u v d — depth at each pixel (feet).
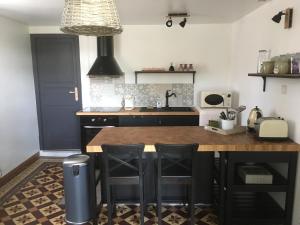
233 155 7.93
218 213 8.72
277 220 8.30
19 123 13.76
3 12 11.46
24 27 14.44
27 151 14.58
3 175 12.19
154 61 15.39
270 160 7.91
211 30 15.01
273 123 8.05
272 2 9.52
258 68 10.34
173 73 15.43
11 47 13.08
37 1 9.62
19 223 8.98
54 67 15.43
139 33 15.15
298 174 7.91
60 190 11.43
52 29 15.08
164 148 7.41
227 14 12.32
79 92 15.66
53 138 16.14
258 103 10.85
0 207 10.04
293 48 8.01
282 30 8.72
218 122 9.64
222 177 8.16
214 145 7.75
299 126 7.76
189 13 12.05
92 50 15.23
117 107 15.57
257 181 8.18
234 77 14.44
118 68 14.51
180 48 15.23
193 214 8.07
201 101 14.24
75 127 15.99
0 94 12.09
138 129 10.00
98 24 5.51
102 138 8.66
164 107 15.33
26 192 11.27
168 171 8.08
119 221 9.05
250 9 11.19
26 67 14.65
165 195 9.86
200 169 9.55
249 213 8.62
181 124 13.87
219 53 15.19
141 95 15.72
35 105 15.67
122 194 9.76
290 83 8.18
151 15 12.48
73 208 8.86
